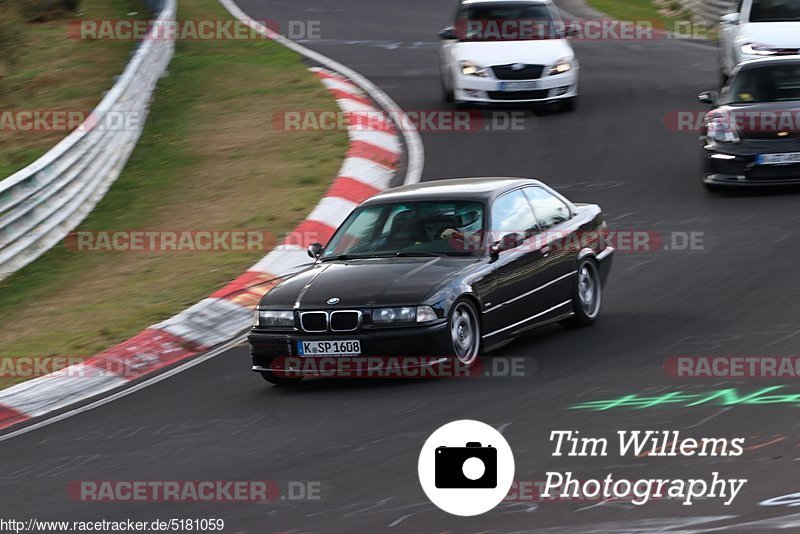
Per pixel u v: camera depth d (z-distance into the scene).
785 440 23.86
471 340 32.12
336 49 99.88
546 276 35.09
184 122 76.00
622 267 43.34
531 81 70.56
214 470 26.00
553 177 58.62
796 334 32.59
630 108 72.81
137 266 49.97
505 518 21.09
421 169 61.28
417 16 119.38
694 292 38.84
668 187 55.25
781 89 53.75
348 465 25.06
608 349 33.12
